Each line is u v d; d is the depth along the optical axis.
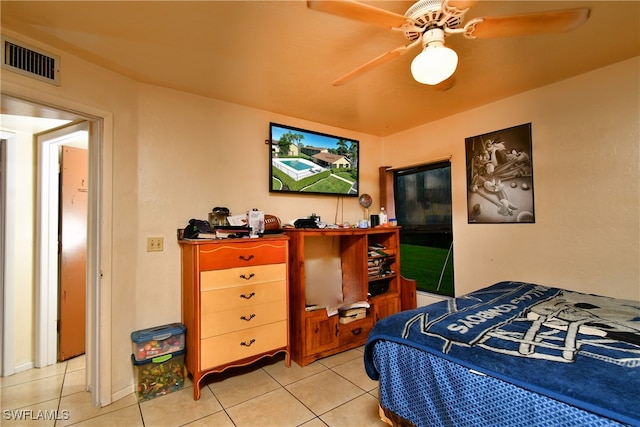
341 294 3.13
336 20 1.57
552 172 2.36
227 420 1.79
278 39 1.74
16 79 1.61
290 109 2.86
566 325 1.40
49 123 2.37
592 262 2.17
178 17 1.53
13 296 2.43
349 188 3.45
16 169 2.48
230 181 2.66
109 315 2.00
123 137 2.12
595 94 2.15
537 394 1.00
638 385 0.90
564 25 1.27
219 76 2.19
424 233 3.45
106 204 2.01
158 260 2.29
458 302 1.84
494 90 2.48
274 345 2.39
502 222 2.67
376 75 2.19
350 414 1.84
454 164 3.04
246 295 2.25
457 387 1.20
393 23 1.27
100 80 1.99
